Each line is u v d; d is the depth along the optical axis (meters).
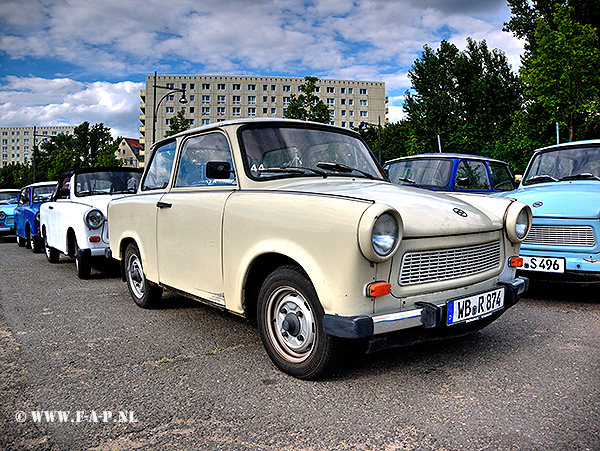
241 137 3.57
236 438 2.34
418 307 2.81
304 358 3.02
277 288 3.09
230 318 4.65
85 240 6.69
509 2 28.03
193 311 4.94
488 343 3.78
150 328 4.31
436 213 3.00
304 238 2.78
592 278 4.70
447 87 36.00
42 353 3.66
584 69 17.06
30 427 2.48
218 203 3.51
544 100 18.03
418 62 37.16
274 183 3.41
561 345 3.72
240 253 3.25
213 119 92.06
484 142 32.12
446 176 7.56
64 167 73.06
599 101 17.70
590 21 23.64
